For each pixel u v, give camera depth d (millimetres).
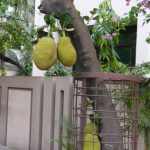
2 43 7543
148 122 3754
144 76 4508
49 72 7422
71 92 4074
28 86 4977
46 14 2625
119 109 3062
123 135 2809
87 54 2617
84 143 2643
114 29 5383
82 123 2664
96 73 2561
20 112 5082
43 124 4602
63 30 2533
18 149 5035
